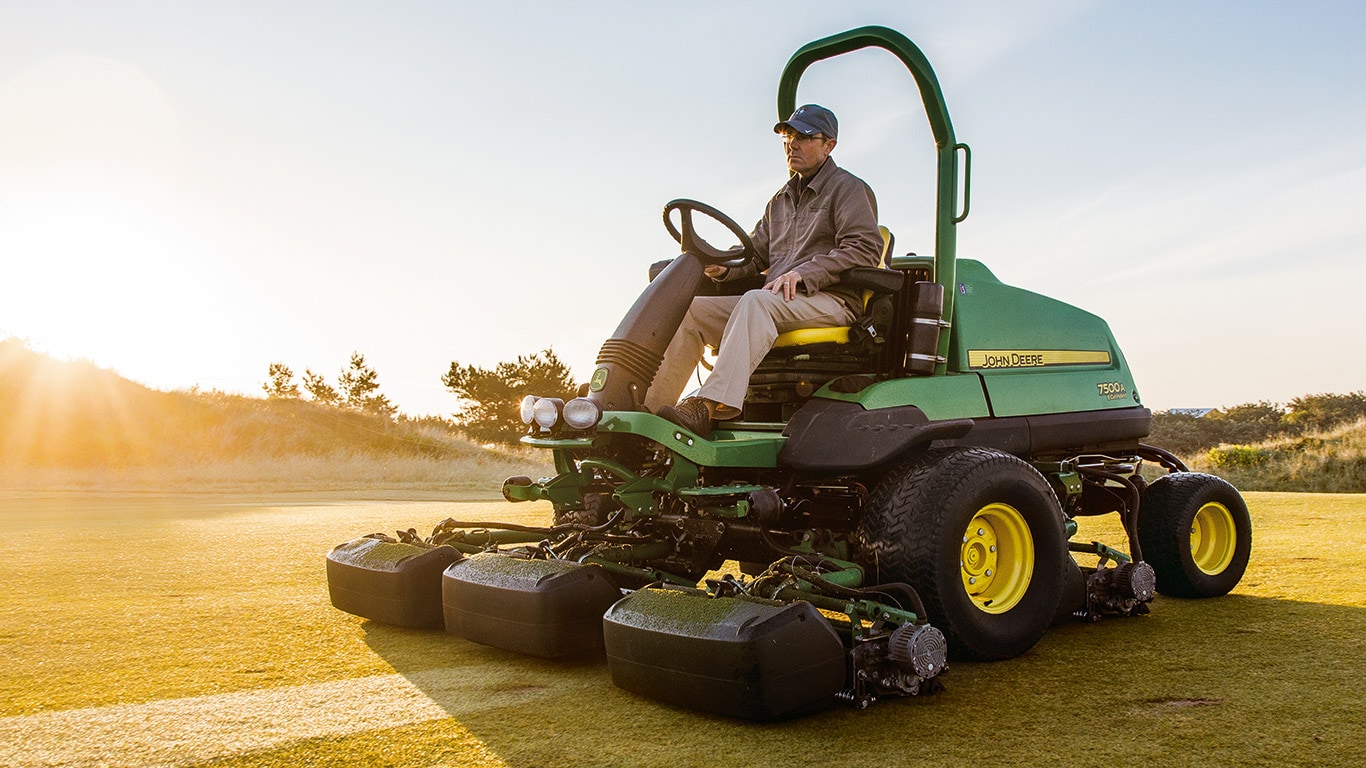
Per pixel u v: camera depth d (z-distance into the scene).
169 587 3.88
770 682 2.00
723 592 2.25
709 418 2.88
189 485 14.05
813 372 3.15
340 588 3.14
